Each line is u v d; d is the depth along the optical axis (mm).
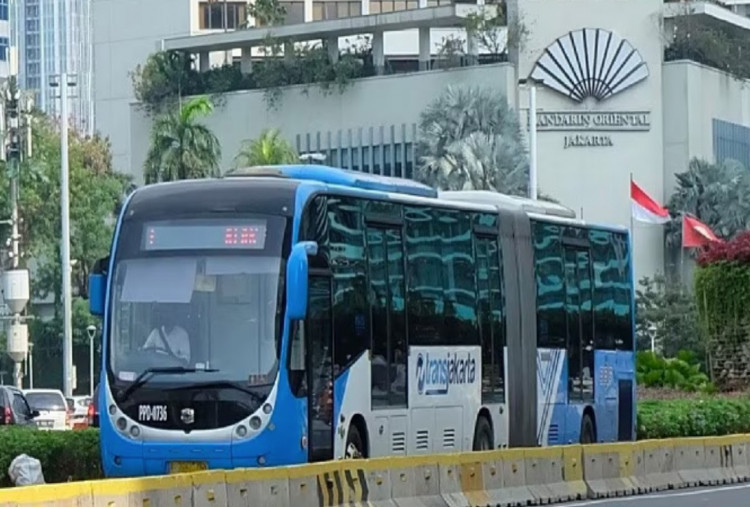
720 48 158000
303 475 27641
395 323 33531
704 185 151625
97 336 134750
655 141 152000
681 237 151000
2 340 121125
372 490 29453
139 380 30438
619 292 44406
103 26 176375
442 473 31766
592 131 151125
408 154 150250
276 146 128875
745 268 59781
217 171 125375
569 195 150375
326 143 153875
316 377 30656
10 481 33469
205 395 30125
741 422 53906
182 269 30766
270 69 155250
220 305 30453
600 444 37875
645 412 50656
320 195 31375
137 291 30859
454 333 35875
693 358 70188
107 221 144250
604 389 43219
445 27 153125
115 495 23469
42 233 132000
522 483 34469
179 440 30125
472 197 38844
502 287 38281
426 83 150000
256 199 30906
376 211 33250
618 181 151375
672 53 154500
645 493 38625
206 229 30844
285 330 30125
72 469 35094
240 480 26078
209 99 155000
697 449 41969
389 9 178625
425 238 35031
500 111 143375
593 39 150750
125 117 174875
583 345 42094
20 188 127562
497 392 37750
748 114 165625
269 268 30406
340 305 31547
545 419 39938
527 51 149750
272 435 29891
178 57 158625
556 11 150375
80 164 137875
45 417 75188
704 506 32656
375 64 153250
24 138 84875
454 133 142750
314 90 154000
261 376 30016
